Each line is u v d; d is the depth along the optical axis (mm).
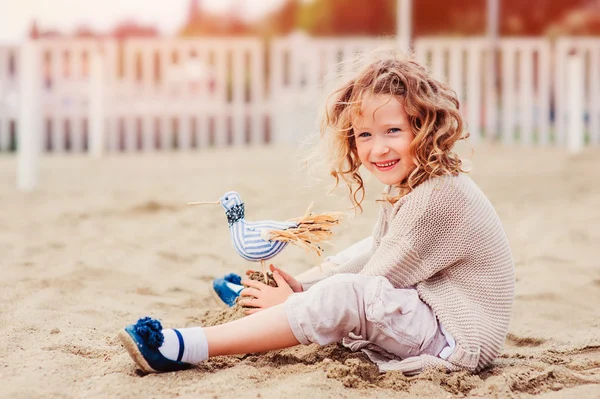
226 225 4785
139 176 7414
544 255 3875
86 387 1976
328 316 2051
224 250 4047
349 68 2373
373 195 5660
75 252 3939
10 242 4230
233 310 2467
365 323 2086
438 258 2158
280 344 2070
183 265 3717
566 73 10344
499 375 2092
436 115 2197
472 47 10078
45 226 4770
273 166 7988
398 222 2170
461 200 2158
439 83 2248
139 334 1993
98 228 4688
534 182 6582
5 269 3482
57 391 1938
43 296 2949
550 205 5520
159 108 10672
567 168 7406
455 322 2111
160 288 3238
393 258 2150
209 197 5785
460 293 2166
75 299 2980
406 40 7398
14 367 2115
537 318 2863
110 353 2279
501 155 8734
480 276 2178
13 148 11102
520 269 3629
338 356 2217
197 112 10750
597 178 6738
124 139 11336
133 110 10609
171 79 10773
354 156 2359
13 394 1900
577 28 15008
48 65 11617
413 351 2111
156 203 5414
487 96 10359
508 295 2203
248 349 2062
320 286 2088
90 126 10156
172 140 11641
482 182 6609
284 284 2320
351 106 2229
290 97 10633
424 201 2145
